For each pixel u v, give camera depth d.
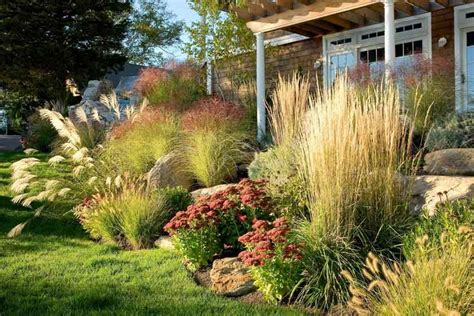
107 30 20.95
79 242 5.86
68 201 7.18
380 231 3.99
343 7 8.12
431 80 6.69
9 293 3.90
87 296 3.78
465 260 2.84
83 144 10.43
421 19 9.47
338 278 3.69
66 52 19.62
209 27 11.61
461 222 3.65
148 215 5.80
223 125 7.88
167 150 8.20
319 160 3.95
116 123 9.85
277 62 12.03
